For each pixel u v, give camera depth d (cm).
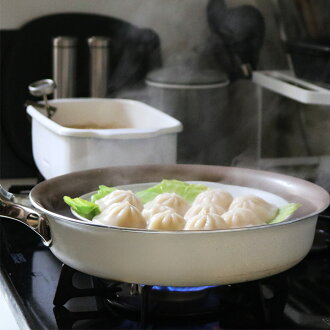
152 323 88
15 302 92
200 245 83
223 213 98
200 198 102
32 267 102
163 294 91
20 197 118
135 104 135
